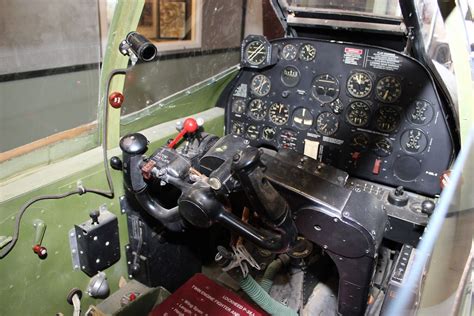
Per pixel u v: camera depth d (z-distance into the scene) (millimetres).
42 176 1518
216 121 2449
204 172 1774
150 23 2188
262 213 1153
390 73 2158
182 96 2186
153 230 1847
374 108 2258
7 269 1425
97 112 1734
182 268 2094
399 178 2309
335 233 1375
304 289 1908
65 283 1662
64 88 1744
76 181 1580
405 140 2230
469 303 796
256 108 2568
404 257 1628
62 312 1688
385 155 2309
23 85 1750
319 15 2178
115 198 1777
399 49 2166
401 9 1889
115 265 1864
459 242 877
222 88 2535
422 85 2096
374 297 1932
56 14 1711
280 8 2277
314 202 1380
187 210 1260
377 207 1408
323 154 2477
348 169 2434
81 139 1712
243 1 2514
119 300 1851
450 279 847
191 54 2242
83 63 1693
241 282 1609
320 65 2324
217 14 2346
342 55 2252
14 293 1475
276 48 2373
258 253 1897
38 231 1479
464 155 1053
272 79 2467
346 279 1462
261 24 2650
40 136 1698
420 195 2289
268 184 1157
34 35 1746
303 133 2496
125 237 1882
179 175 1380
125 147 1435
